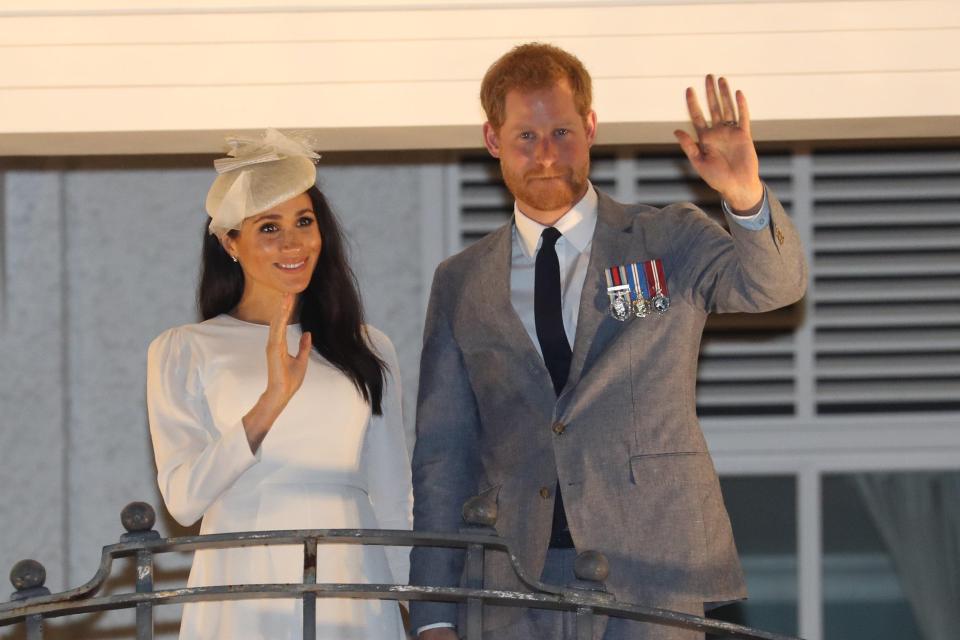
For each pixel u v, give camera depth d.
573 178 10.55
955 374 19.50
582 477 10.48
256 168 11.29
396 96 13.20
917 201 19.53
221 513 11.21
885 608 19.30
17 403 18.78
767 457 19.38
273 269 11.21
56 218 18.80
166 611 18.50
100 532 18.89
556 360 10.88
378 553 11.62
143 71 13.21
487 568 10.97
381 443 11.87
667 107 13.12
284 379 10.60
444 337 11.50
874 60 13.07
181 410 11.36
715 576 10.29
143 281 19.05
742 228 9.77
